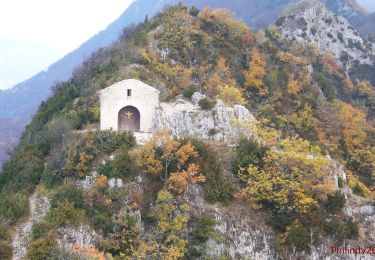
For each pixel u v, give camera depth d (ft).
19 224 245.24
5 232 234.99
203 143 278.05
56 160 276.21
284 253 252.21
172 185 255.29
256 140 292.61
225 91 356.59
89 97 349.82
